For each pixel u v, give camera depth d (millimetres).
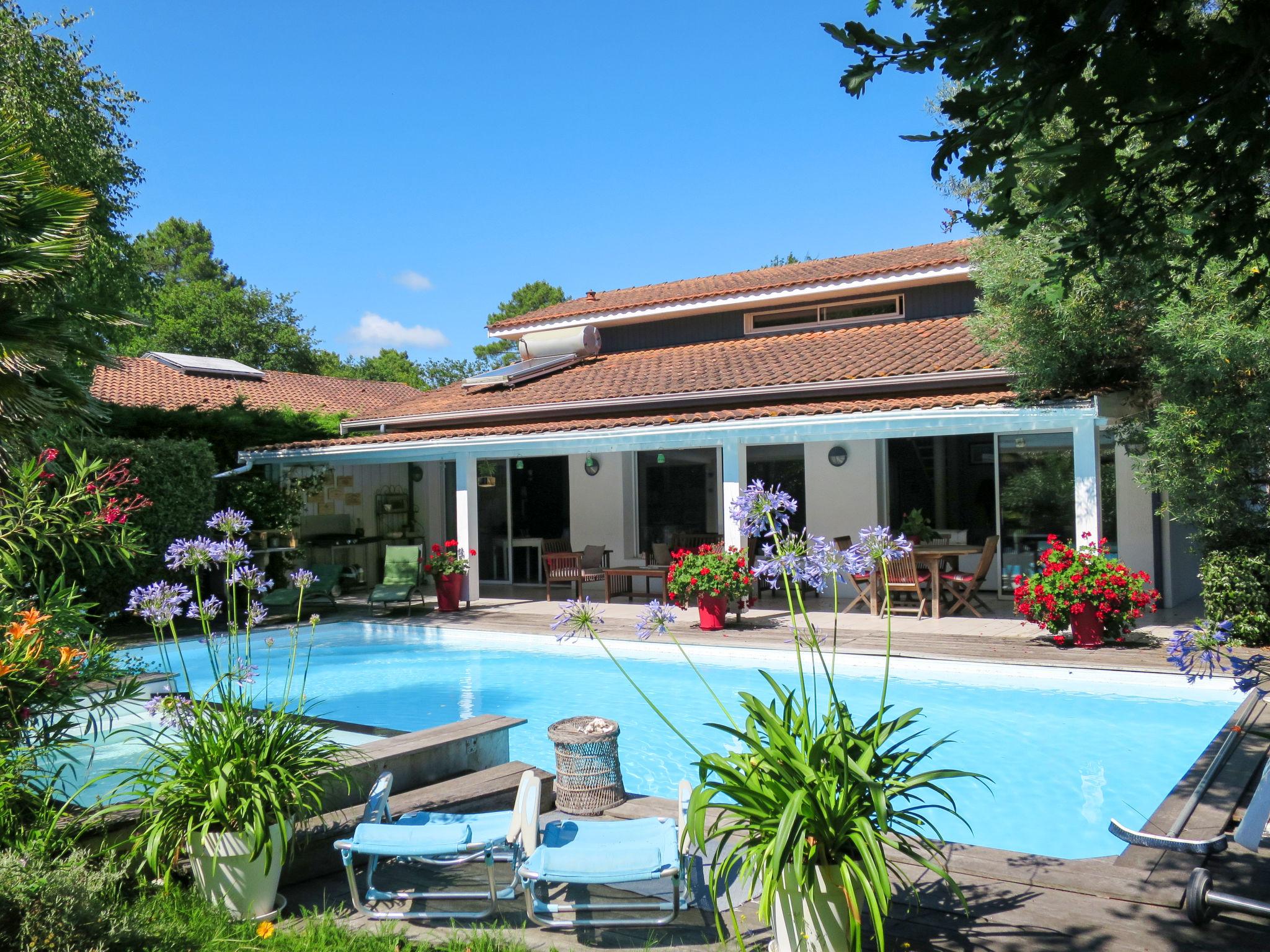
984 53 2176
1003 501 15836
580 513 20094
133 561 14219
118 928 3797
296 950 4102
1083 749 8047
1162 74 2004
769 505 4121
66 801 5316
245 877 4652
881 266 19000
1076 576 10734
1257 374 9719
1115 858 5102
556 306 24625
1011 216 2555
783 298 18328
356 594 19516
